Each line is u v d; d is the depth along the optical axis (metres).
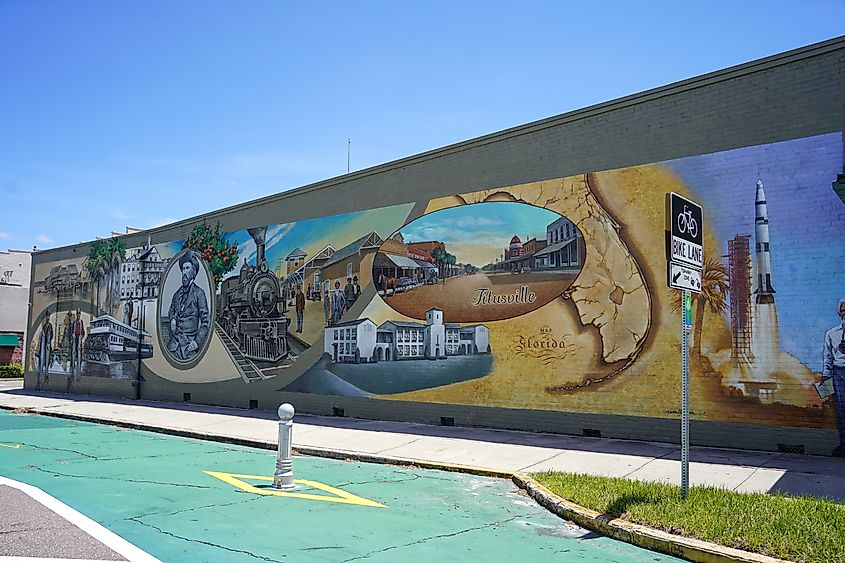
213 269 22.62
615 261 13.48
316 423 16.83
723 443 11.94
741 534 6.56
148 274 25.34
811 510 7.35
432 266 16.44
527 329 14.63
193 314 23.27
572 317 13.99
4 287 42.72
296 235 19.97
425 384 16.31
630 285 13.25
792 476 9.62
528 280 14.74
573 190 14.18
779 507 7.49
